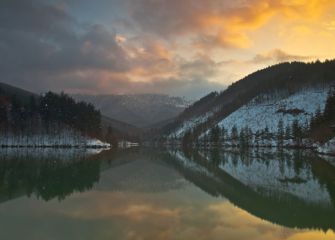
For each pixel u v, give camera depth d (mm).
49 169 67812
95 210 29797
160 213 28641
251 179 53594
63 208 30625
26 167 70500
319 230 24438
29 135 171750
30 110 182000
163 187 44312
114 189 42344
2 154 110000
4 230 23422
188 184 47406
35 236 22000
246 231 23734
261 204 33344
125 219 26438
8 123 170875
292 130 172750
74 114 192375
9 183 47844
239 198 36375
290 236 22938
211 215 28203
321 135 138750
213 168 73000
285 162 85438
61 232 22906
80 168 71062
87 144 187125
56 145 174000
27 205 32062
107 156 115250
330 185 47188
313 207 32250
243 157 109062
